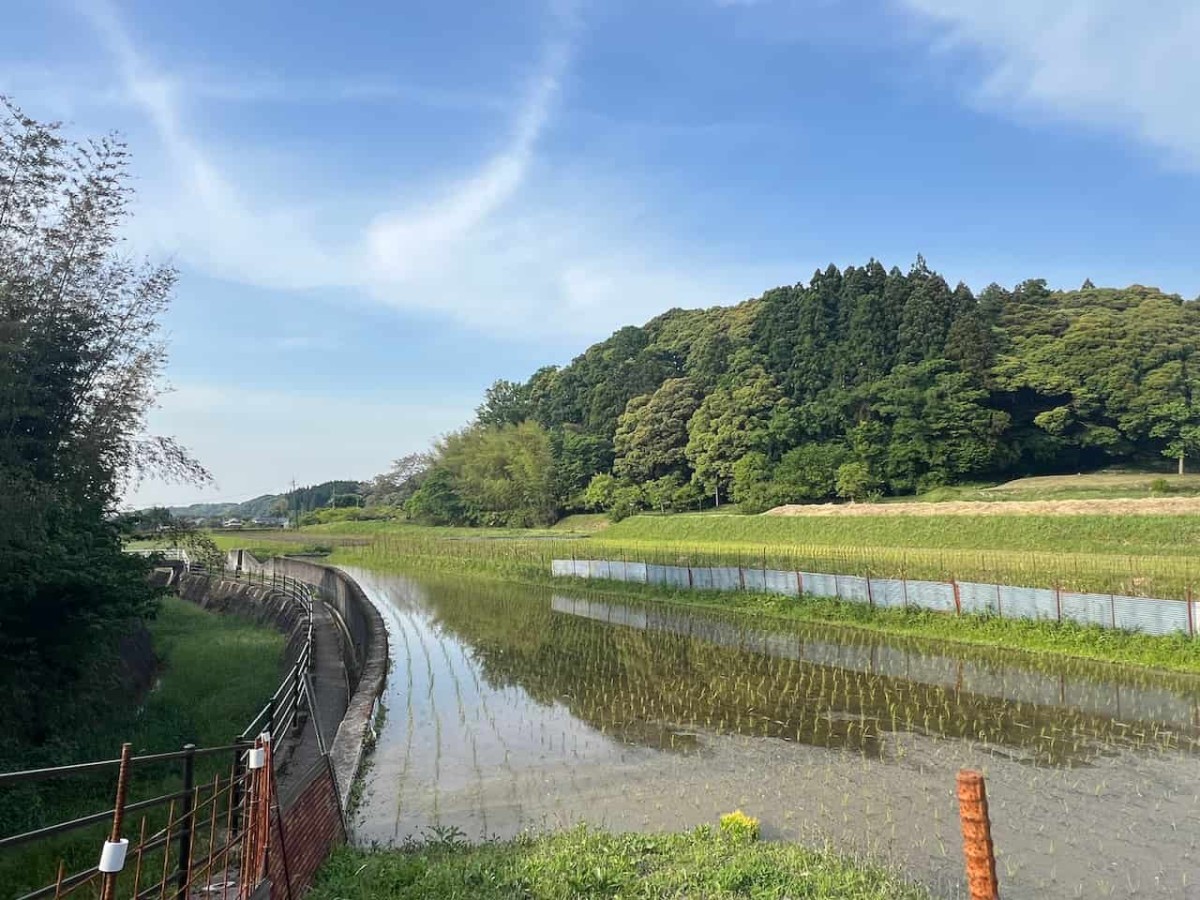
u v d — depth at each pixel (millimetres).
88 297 11883
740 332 84875
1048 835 8578
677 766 11352
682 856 7367
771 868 6816
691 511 67438
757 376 69000
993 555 32219
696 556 35312
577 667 18391
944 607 21047
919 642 19875
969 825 4332
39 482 10070
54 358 11266
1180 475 53969
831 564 29406
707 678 16922
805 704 14602
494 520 78188
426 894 6180
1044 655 17875
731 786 10438
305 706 13672
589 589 33469
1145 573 22844
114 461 12648
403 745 12648
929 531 40875
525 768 11453
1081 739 12133
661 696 15492
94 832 8352
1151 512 36031
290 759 11164
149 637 19516
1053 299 77875
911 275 71812
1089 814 9172
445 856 7645
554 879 6469
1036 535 36469
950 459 56438
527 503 77000
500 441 82125
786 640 20844
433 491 83250
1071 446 60438
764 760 11516
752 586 26609
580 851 7422
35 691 10711
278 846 5867
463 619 26469
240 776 6594
